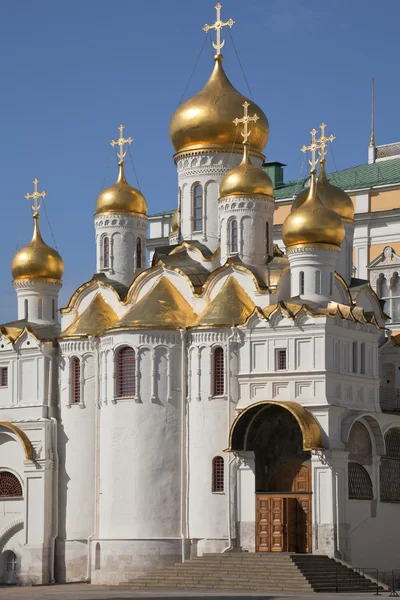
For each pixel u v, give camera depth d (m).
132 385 95.44
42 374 102.31
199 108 103.62
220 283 97.44
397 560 95.00
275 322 92.06
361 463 92.75
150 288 99.88
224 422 93.19
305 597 77.12
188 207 104.44
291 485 92.19
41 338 103.12
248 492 91.88
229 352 93.44
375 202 118.88
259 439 93.56
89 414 99.69
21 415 103.00
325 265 93.94
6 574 102.31
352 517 90.75
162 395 94.81
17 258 108.62
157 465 94.25
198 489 93.38
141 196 106.25
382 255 116.38
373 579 86.06
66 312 103.69
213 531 92.31
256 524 91.19
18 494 102.75
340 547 88.44
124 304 100.69
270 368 91.94
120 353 96.19
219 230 101.44
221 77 105.31
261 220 99.31
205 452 93.38
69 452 100.12
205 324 94.00
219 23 106.19
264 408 91.69
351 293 102.06
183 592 83.56
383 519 94.00
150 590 87.06
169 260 100.62
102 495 96.19
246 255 98.62
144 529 93.50
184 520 93.69
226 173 101.31
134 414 94.81
